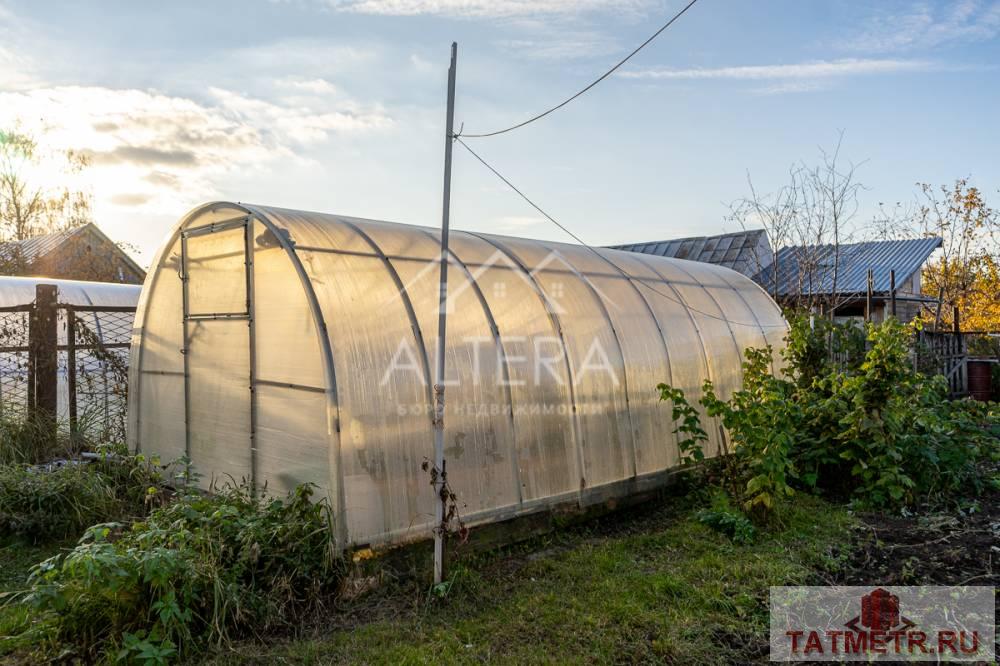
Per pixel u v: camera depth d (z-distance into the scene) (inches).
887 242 738.8
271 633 163.5
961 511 254.2
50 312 313.9
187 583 154.5
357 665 150.3
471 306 240.2
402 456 201.0
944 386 310.7
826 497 282.7
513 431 232.1
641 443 277.3
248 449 234.7
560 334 261.3
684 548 223.8
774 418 246.7
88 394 331.3
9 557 209.2
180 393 274.2
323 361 193.0
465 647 158.4
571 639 162.7
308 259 210.7
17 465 247.1
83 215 1080.8
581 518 249.3
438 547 185.3
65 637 151.3
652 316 310.5
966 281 872.3
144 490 256.7
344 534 184.2
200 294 261.6
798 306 516.4
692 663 152.3
